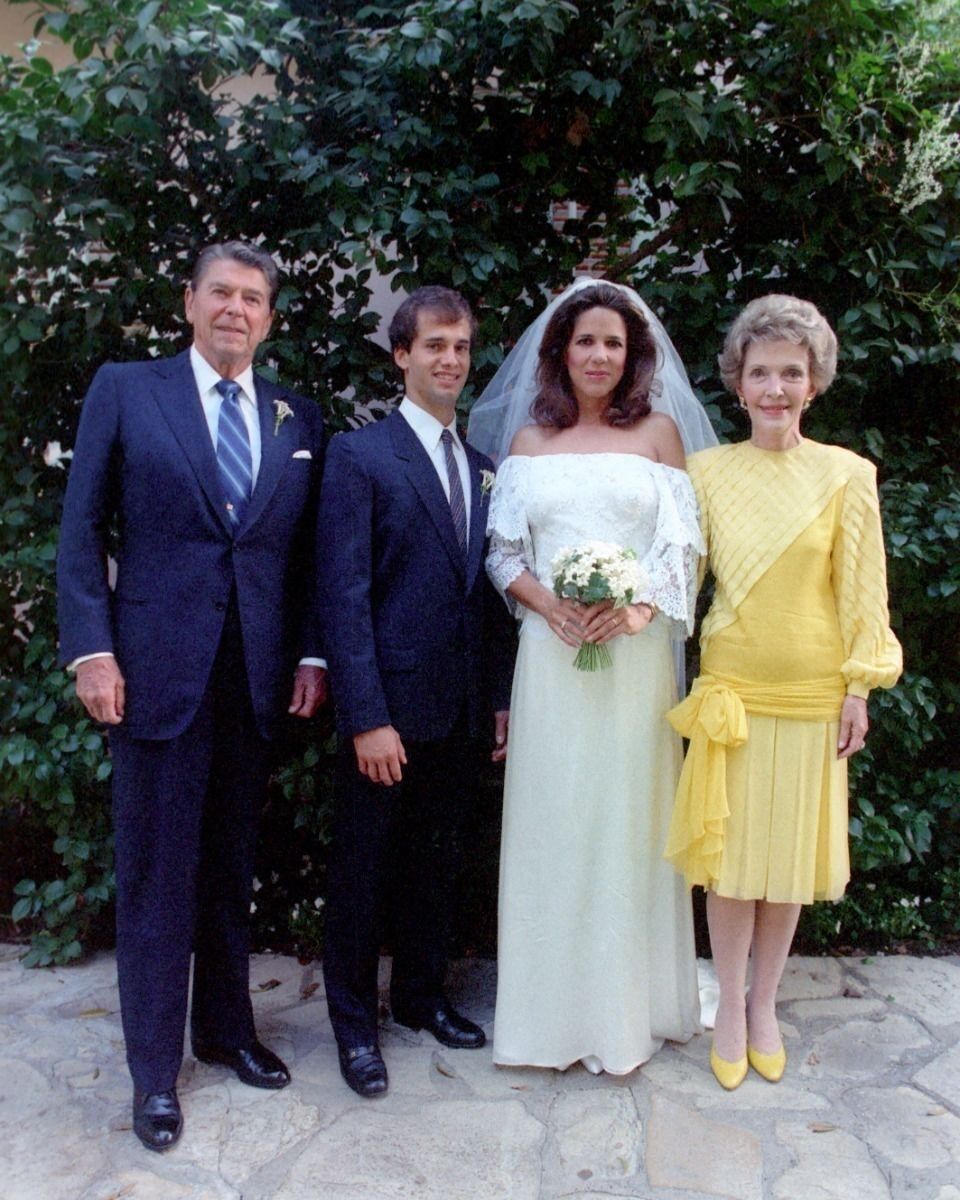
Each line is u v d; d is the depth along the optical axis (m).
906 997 2.83
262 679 2.25
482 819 3.15
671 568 2.32
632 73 2.99
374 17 3.16
